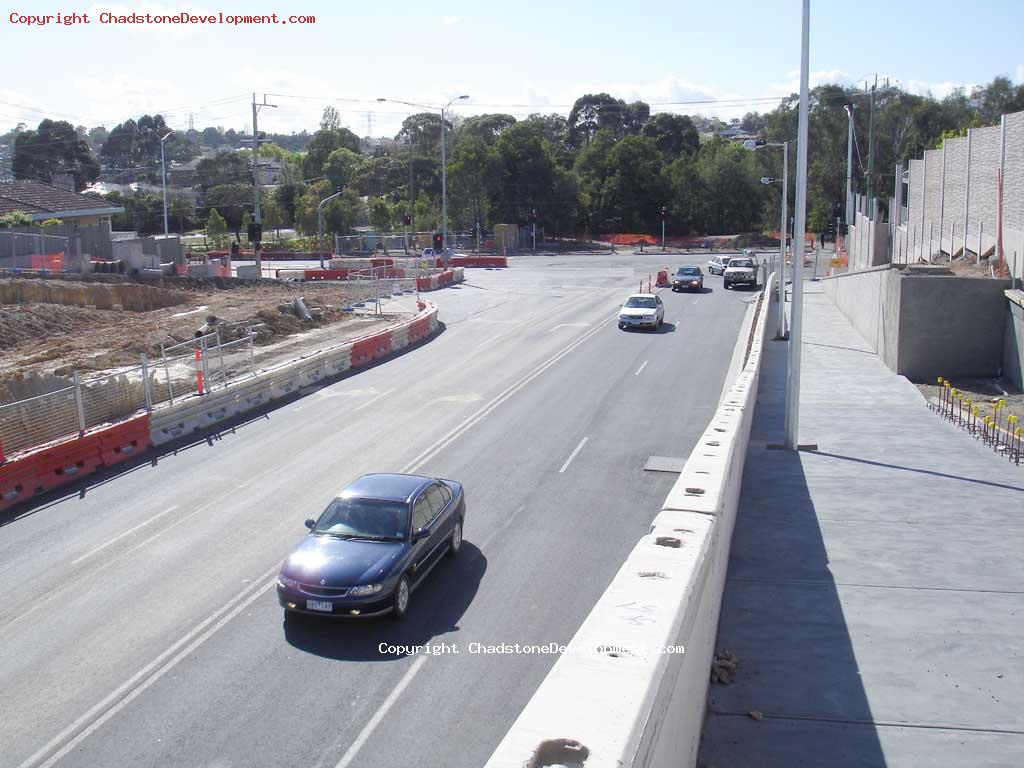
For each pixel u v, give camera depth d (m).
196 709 8.73
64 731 8.39
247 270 57.50
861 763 5.38
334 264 68.94
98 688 9.22
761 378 25.77
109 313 39.25
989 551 9.78
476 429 20.73
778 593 8.41
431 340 35.19
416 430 20.75
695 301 46.41
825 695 6.26
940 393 23.41
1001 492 12.76
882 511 11.64
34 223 57.03
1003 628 7.54
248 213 103.19
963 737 5.70
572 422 21.30
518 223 100.31
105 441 18.25
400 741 8.09
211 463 18.27
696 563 4.61
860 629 7.50
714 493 6.69
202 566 12.66
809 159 96.00
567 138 152.50
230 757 7.89
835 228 93.38
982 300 25.91
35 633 10.59
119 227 111.44
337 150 149.38
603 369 28.25
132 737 8.26
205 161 136.25
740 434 11.69
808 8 16.78
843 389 23.91
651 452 18.61
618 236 100.50
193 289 48.44
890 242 48.09
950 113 90.56
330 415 22.61
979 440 17.14
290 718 8.54
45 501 15.96
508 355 31.27
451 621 10.69
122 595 11.69
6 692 9.17
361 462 18.09
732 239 98.38
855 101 91.31
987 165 31.42
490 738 8.14
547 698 2.76
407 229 93.00
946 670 6.70
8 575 12.53
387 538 11.23
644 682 2.90
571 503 15.30
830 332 35.84
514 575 12.12
